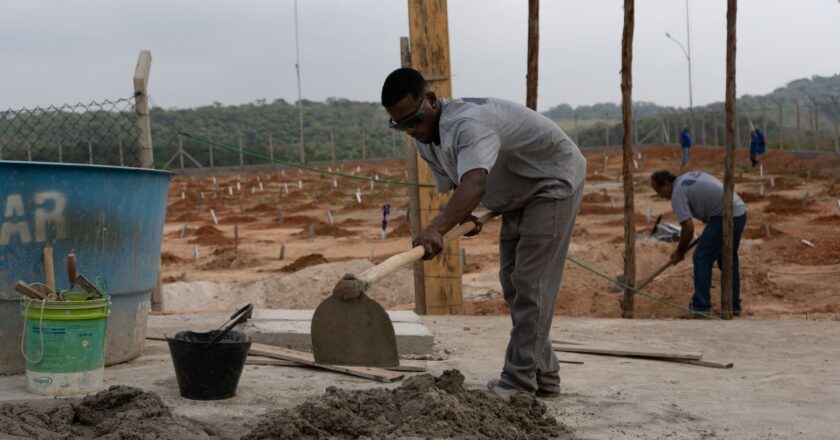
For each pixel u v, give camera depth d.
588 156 54.09
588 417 4.68
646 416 4.72
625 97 9.14
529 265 4.68
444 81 9.02
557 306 11.16
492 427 4.04
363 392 4.46
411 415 4.13
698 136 60.78
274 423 3.89
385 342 4.53
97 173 5.78
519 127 4.39
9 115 8.73
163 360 6.32
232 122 92.19
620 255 13.95
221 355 4.79
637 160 50.28
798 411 4.89
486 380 5.62
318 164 62.06
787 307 11.23
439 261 9.34
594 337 7.50
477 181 3.99
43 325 5.01
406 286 13.17
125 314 6.11
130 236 6.02
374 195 37.41
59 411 4.19
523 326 4.78
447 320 8.55
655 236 17.09
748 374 5.99
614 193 31.77
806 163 38.97
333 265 14.13
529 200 4.62
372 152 79.75
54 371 5.04
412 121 4.25
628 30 8.94
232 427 4.22
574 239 19.97
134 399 4.35
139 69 8.44
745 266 13.28
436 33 9.00
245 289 13.13
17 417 4.10
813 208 23.83
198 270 17.95
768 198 26.84
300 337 6.57
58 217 5.67
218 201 37.69
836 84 80.19
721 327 8.09
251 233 25.34
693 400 5.14
